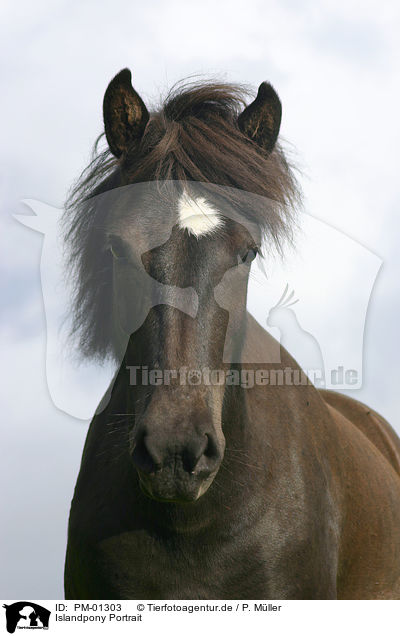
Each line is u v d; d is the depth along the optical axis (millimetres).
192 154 3545
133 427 3379
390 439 5586
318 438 4277
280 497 3842
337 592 4297
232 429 3697
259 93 3830
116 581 3684
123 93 3719
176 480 3117
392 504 4828
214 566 3654
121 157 3688
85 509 3893
